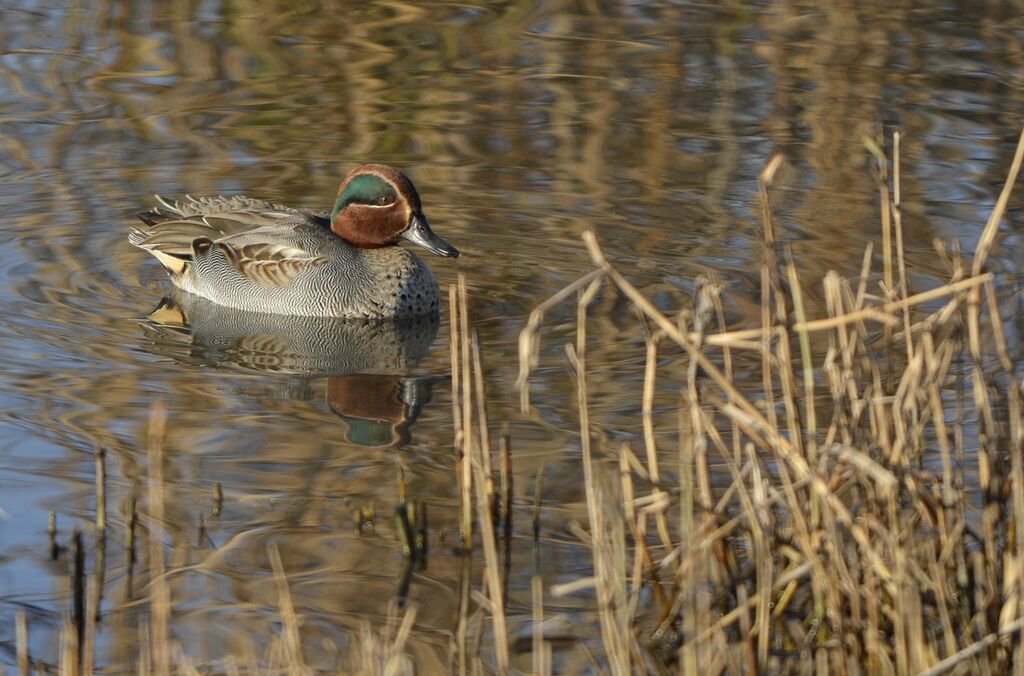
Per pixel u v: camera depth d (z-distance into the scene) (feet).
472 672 27.09
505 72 70.13
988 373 36.35
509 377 41.96
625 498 28.53
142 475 35.17
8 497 33.81
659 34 76.13
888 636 28.27
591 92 67.72
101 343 44.65
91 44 71.46
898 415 27.61
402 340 46.80
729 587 28.14
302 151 60.85
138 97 65.51
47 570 30.63
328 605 29.40
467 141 62.18
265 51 71.87
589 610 29.35
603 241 52.80
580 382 27.25
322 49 72.69
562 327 45.83
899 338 37.40
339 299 49.37
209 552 31.42
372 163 58.85
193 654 27.55
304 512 33.32
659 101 66.64
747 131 63.00
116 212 54.95
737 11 80.43
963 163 58.80
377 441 37.58
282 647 26.81
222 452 36.70
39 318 46.19
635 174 58.75
